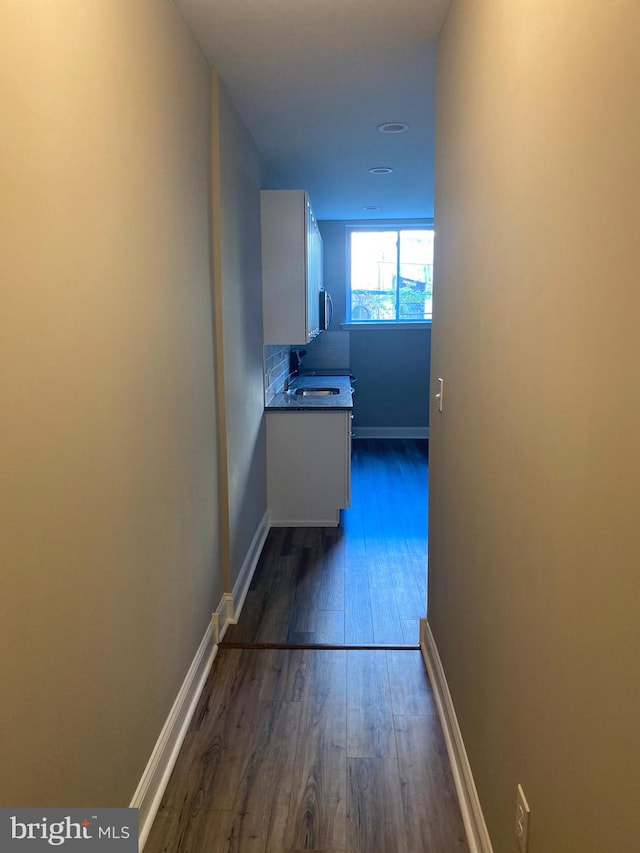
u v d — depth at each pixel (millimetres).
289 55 2568
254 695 2508
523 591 1291
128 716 1722
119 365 1631
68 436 1339
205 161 2621
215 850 1778
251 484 3744
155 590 1951
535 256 1187
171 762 2100
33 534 1196
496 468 1514
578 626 978
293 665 2727
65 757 1342
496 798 1545
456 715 2080
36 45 1197
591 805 933
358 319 7391
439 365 2441
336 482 4496
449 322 2195
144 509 1846
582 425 953
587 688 943
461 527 1993
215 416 2842
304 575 3703
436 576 2531
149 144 1882
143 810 1825
